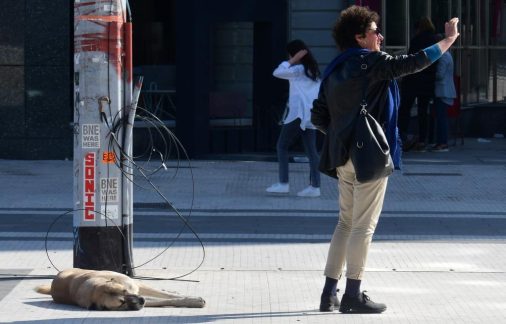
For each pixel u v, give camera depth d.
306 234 13.38
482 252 12.12
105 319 8.71
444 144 22.20
